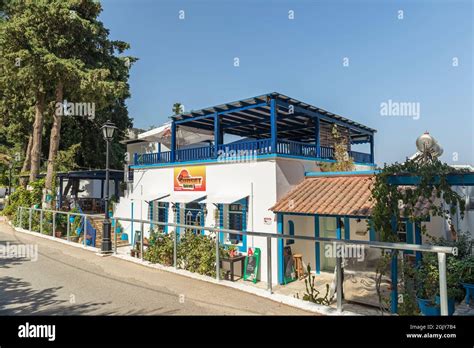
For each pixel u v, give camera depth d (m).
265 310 5.77
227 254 10.67
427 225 10.16
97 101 21.33
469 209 10.89
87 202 26.56
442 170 5.73
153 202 15.77
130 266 9.14
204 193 13.53
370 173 11.30
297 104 12.81
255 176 11.88
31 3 18.61
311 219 12.18
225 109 13.23
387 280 7.31
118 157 30.30
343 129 16.41
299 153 12.83
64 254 10.81
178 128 16.72
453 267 6.35
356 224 11.50
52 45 19.95
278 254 10.95
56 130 20.92
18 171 30.14
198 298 6.41
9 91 22.98
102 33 22.67
